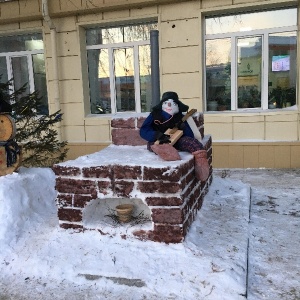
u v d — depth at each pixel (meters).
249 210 3.72
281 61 6.30
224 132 6.54
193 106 6.62
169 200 2.60
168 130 3.23
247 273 2.50
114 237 2.76
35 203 3.38
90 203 2.81
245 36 6.39
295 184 5.18
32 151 5.35
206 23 6.54
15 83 7.96
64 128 7.46
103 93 7.47
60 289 2.35
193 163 3.03
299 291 2.36
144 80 7.18
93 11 6.84
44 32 7.27
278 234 3.26
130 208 2.87
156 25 6.93
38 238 2.88
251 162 6.44
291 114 6.20
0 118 3.49
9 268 2.59
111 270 2.41
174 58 6.59
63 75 7.30
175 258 2.50
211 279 2.29
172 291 2.24
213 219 3.23
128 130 3.70
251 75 6.52
